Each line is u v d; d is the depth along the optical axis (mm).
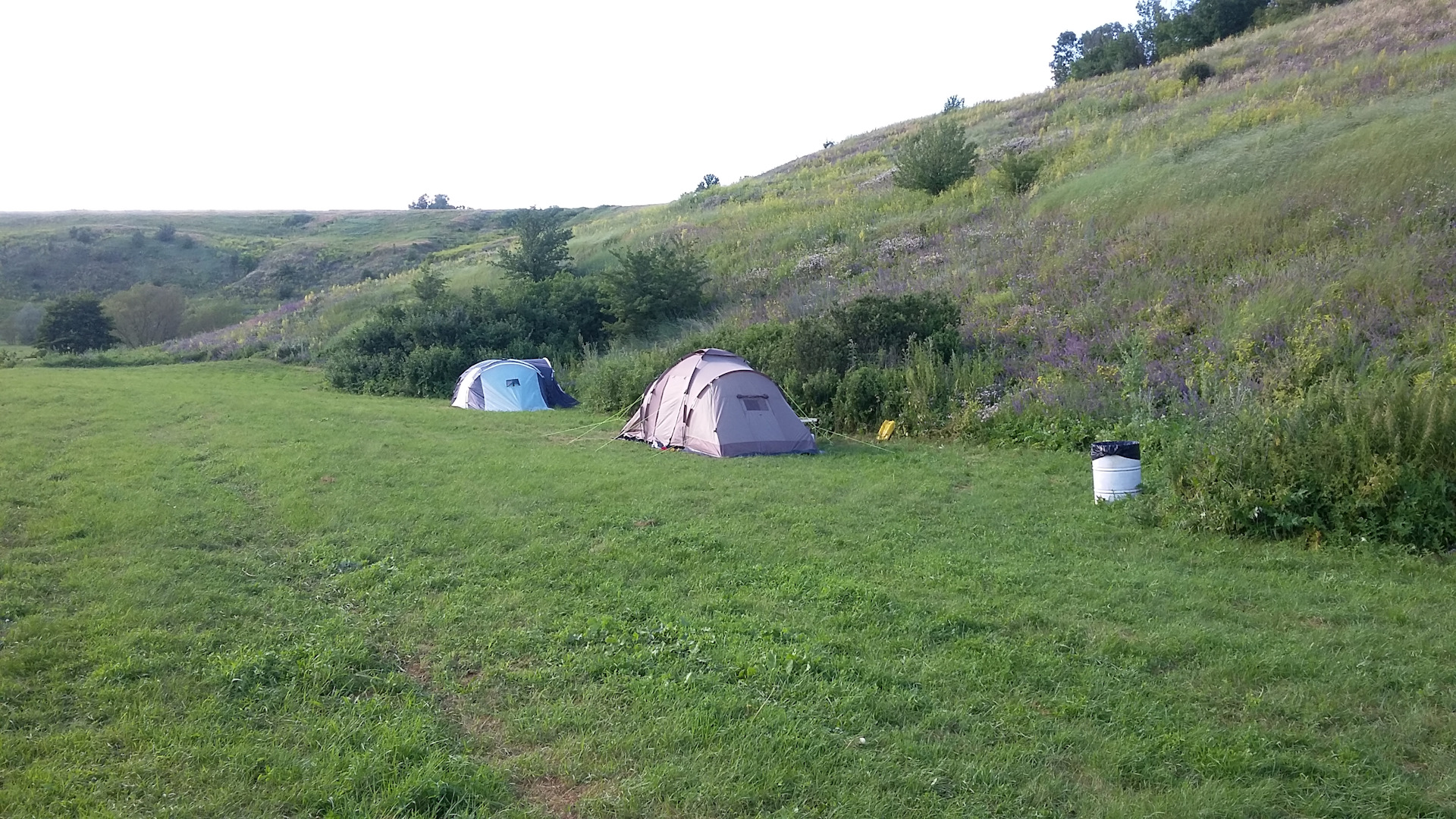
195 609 5711
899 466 11000
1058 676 4730
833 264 24375
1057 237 20031
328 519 8172
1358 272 13117
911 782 3691
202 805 3500
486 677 4793
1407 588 6012
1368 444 7180
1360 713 4277
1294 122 21672
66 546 7043
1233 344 12453
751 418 12250
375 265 64750
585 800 3574
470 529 7840
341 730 4137
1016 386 13555
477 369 19109
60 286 59344
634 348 23141
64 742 3951
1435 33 29094
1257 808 3484
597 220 55125
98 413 15398
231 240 73688
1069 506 8812
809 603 5922
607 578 6477
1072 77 51844
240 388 21812
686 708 4340
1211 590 6129
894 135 47812
